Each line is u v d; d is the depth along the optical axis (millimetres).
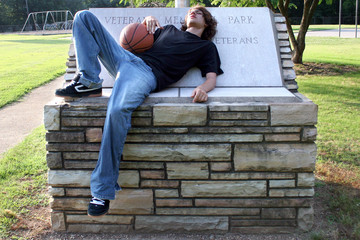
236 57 3143
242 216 2715
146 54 2881
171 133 2562
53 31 43156
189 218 2719
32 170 3887
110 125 2359
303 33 10727
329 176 3633
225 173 2623
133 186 2658
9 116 6297
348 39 20641
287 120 2529
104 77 3090
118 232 2758
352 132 4980
